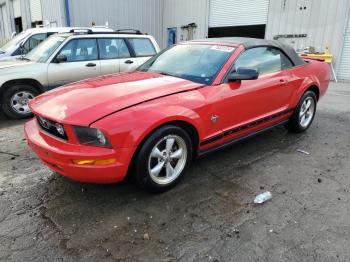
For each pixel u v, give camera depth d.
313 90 5.43
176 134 3.29
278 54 4.73
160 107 3.17
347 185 3.65
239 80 3.83
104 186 3.52
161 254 2.52
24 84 6.27
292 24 13.66
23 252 2.53
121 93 3.32
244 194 3.42
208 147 3.74
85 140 2.90
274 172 3.94
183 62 4.21
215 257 2.50
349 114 6.82
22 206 3.15
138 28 18.03
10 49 8.88
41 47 7.09
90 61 6.92
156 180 3.29
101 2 16.17
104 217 2.98
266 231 2.81
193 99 3.44
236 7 15.47
